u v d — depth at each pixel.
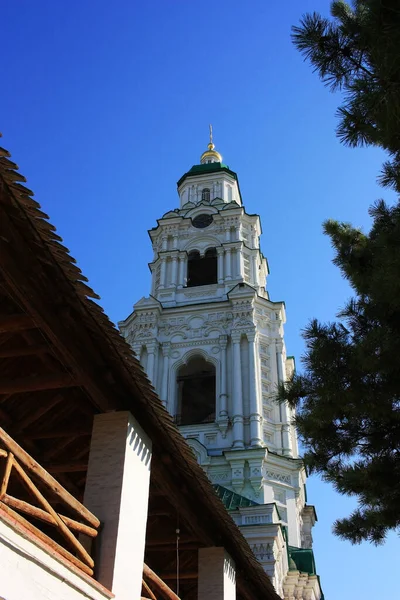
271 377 40.25
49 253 8.97
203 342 41.25
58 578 8.33
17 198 8.30
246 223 50.25
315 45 10.05
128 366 10.47
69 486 13.84
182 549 15.85
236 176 55.91
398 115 8.90
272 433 37.91
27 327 9.97
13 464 8.14
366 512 13.36
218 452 36.28
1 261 8.78
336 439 13.01
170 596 12.30
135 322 42.84
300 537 37.44
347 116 9.63
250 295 42.28
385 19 8.73
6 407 12.24
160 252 47.94
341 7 10.21
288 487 35.75
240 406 37.56
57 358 10.46
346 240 13.83
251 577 17.34
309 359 12.94
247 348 40.31
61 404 12.17
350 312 13.16
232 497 33.16
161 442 12.16
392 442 12.79
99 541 9.98
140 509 10.90
